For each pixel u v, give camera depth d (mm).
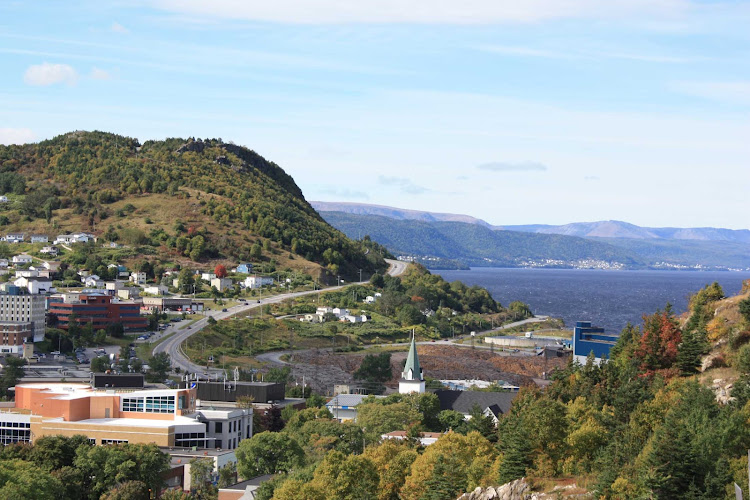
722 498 127812
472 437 182125
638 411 161750
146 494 192750
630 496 129125
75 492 194500
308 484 166125
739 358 173625
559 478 146500
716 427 141875
